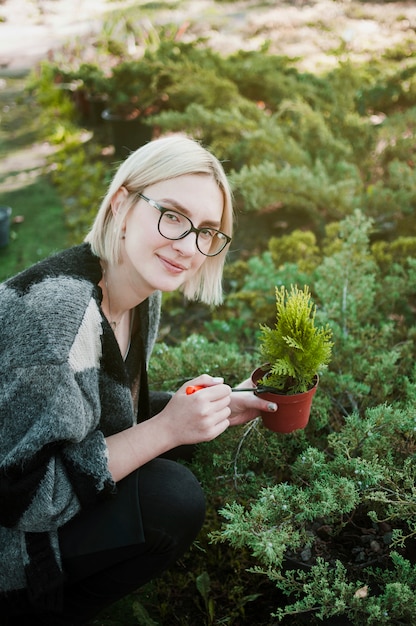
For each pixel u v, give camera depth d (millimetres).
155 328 2051
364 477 1791
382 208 3902
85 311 1530
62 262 1630
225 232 1804
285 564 1868
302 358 1734
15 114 7652
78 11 13695
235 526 1645
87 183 5559
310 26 10148
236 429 2066
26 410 1439
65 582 1639
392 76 4707
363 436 1878
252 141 4387
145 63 5781
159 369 2359
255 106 4992
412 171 3922
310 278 2914
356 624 1613
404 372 2416
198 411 1595
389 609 1584
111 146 6348
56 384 1436
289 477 2197
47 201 5363
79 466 1506
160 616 1964
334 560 1852
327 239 3594
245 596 1950
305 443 2086
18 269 4316
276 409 1772
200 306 3678
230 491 1998
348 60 4754
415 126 4422
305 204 4039
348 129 4492
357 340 2408
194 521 1701
